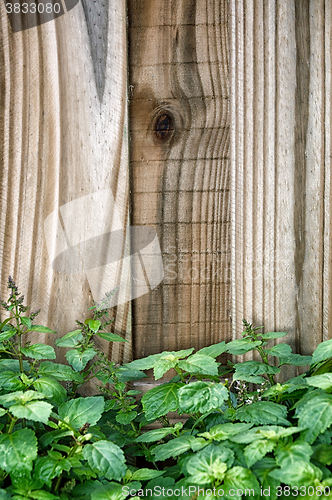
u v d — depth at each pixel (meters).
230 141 1.66
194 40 1.63
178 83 1.64
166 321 1.72
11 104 1.62
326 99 1.63
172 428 1.36
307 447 1.09
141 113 1.65
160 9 1.62
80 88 1.63
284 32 1.62
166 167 1.67
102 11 1.61
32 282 1.67
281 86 1.64
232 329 1.73
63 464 1.14
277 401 1.41
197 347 1.73
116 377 1.52
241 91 1.64
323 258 1.68
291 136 1.66
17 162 1.64
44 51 1.62
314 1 1.62
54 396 1.32
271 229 1.68
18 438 1.14
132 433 1.49
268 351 1.55
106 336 1.55
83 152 1.65
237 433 1.23
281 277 1.70
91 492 1.18
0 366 1.51
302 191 1.67
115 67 1.63
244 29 1.62
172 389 1.39
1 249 1.65
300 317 1.71
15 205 1.65
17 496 1.08
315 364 1.50
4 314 1.66
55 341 1.64
